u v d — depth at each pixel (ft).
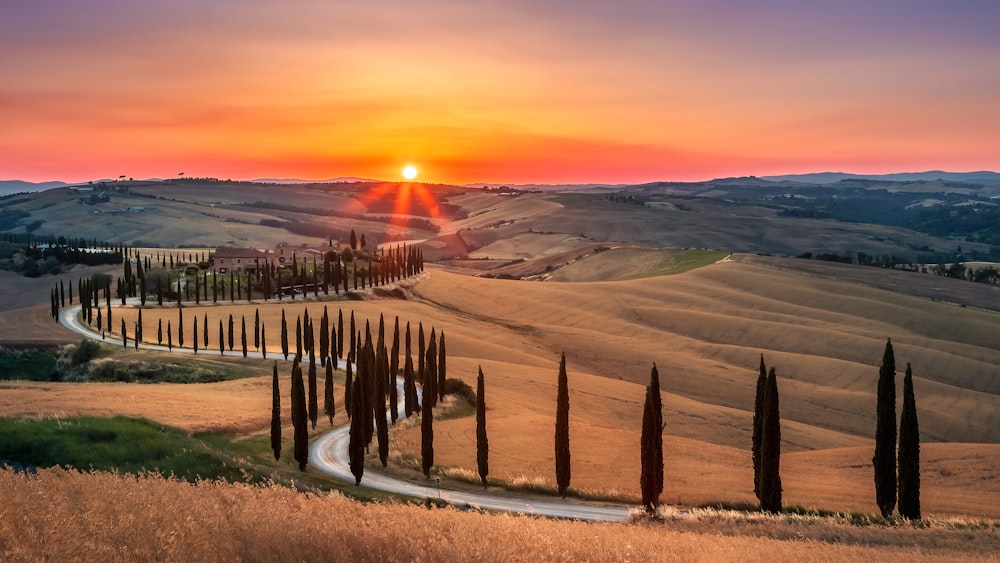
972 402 401.49
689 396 407.03
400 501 160.35
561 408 176.35
